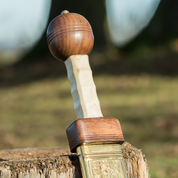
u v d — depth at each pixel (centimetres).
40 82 998
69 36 111
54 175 121
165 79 880
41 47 1258
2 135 546
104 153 106
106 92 820
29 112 720
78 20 113
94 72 993
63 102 776
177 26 1119
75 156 125
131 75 935
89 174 102
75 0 1245
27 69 1176
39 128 591
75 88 112
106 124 107
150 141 489
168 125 543
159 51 1083
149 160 400
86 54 116
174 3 1104
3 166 120
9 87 1002
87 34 113
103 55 1149
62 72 1057
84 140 103
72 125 106
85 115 109
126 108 679
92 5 1243
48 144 506
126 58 1097
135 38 1145
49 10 1277
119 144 110
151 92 788
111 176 104
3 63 1401
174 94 751
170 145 456
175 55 1037
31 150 185
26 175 120
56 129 580
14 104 807
